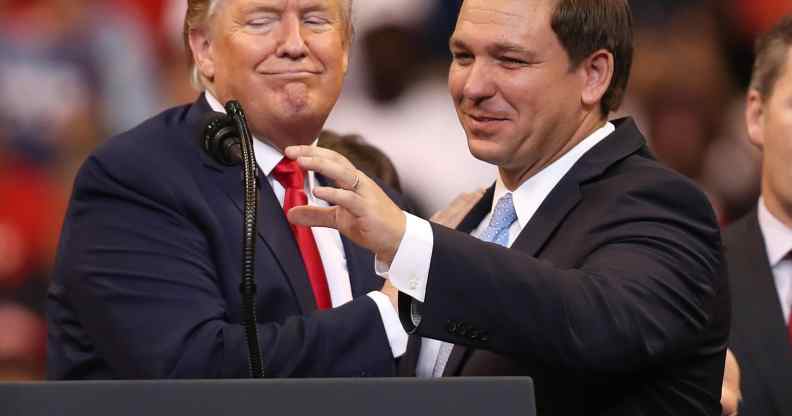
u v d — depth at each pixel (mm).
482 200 10945
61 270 10750
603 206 9844
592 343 8875
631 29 10445
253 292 8742
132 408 6562
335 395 6637
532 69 9930
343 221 8727
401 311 9008
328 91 10953
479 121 10102
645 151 10547
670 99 23000
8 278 22609
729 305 10242
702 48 23188
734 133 22875
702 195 9922
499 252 8922
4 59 23125
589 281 9055
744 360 13453
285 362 9875
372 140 22172
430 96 22391
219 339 10023
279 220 10781
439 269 8719
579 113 10281
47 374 11125
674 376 9719
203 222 10438
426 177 21984
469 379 6727
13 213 22766
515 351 8883
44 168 23094
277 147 11109
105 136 23422
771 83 13805
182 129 10922
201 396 6582
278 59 10758
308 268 10781
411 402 6668
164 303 10227
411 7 22797
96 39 23484
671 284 9289
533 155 10188
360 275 11203
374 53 22406
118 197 10516
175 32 23719
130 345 10172
